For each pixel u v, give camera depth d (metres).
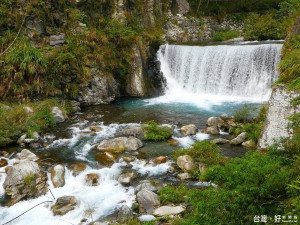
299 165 4.38
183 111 13.37
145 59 16.95
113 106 14.48
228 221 3.91
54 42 14.51
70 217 6.21
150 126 10.69
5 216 6.30
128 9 18.53
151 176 7.79
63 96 13.81
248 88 15.13
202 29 23.64
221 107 13.70
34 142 9.98
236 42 19.33
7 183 7.16
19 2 13.70
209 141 9.69
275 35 20.16
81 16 16.17
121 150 9.28
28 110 11.34
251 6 25.73
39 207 6.55
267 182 3.92
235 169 4.37
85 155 9.05
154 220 5.68
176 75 17.41
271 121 7.70
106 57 15.38
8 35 13.12
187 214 5.57
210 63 16.11
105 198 6.90
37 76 12.77
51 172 7.80
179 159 8.14
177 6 24.16
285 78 7.62
